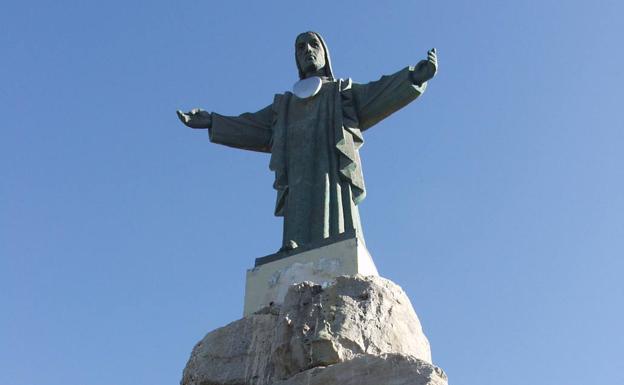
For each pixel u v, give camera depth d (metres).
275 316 18.16
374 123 22.77
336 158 21.88
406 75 21.78
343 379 15.59
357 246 19.20
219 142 23.59
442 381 15.13
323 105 22.86
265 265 20.05
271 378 16.92
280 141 22.69
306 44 24.17
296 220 20.91
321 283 18.92
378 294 17.44
